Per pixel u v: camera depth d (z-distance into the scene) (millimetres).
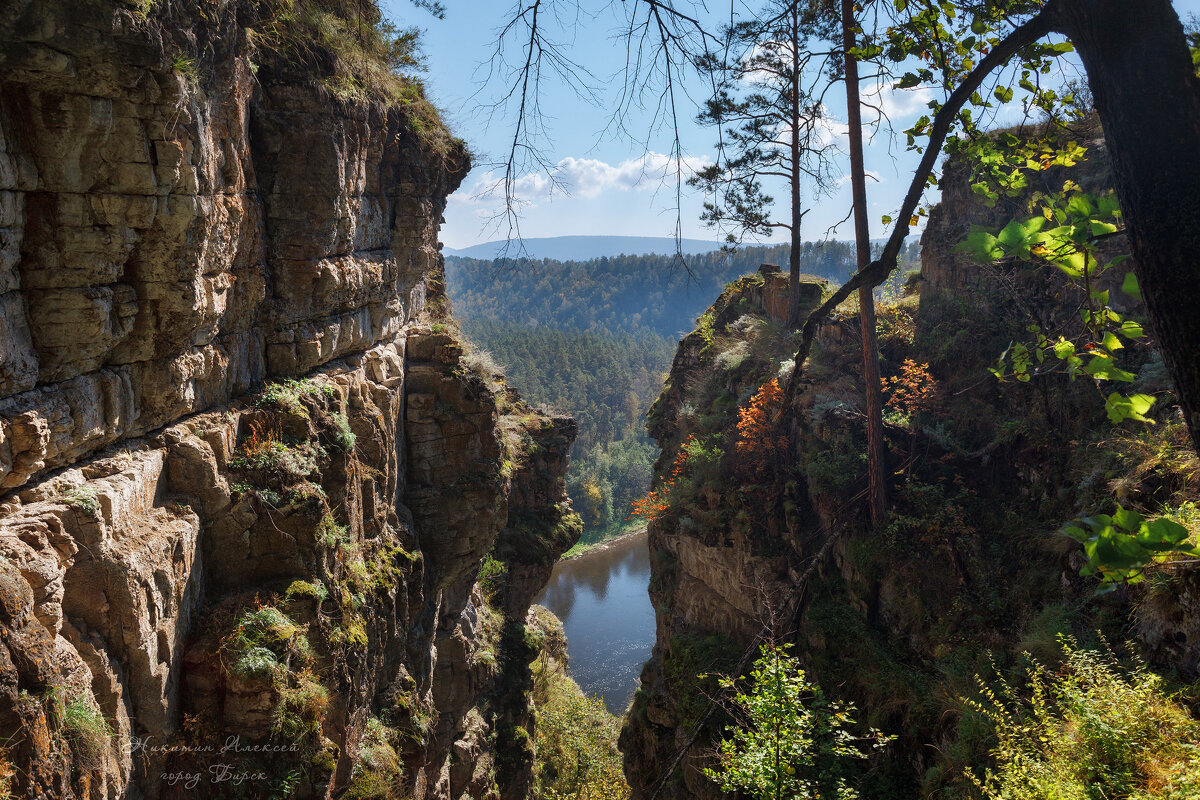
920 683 13422
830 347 20562
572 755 29016
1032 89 3832
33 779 6012
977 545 14688
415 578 14430
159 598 8273
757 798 10023
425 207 16344
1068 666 9930
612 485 90125
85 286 7363
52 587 6824
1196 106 2160
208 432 9766
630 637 49219
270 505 10117
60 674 6641
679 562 21875
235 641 9094
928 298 20375
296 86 11125
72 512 7344
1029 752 8891
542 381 128625
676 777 17406
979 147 4004
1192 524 9164
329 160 11500
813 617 15898
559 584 60938
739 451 19438
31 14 6277
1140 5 2203
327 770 9516
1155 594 9875
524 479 28625
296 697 9352
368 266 13992
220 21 8867
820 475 16938
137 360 8500
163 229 7969
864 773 12977
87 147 7082
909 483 15906
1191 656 9156
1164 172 2152
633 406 133500
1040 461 14922
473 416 17516
